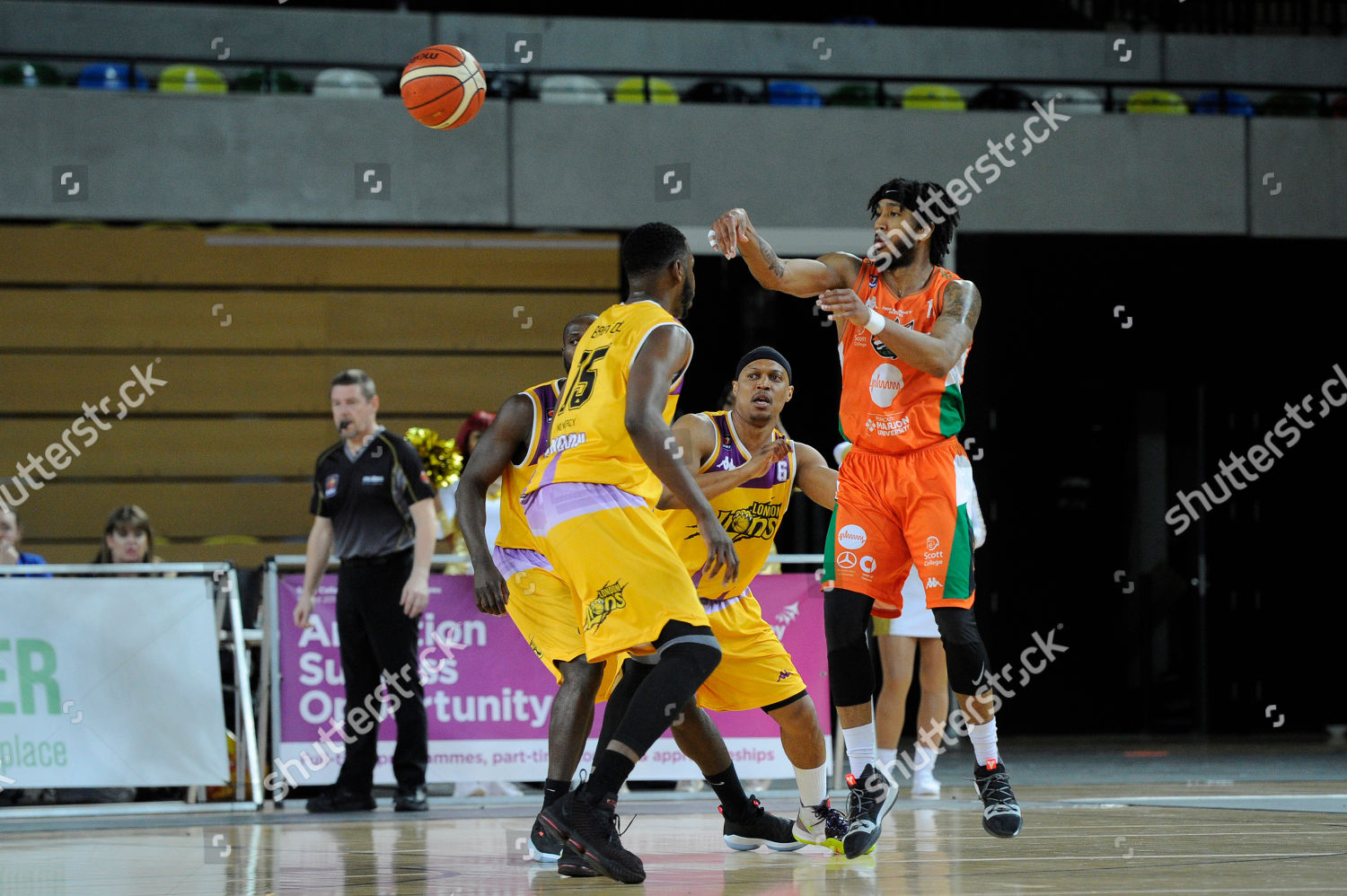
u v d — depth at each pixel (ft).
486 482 13.76
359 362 38.17
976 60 42.68
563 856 11.54
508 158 36.37
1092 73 42.96
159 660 21.04
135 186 35.01
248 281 37.70
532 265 38.88
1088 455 40.65
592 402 11.93
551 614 13.41
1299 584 41.01
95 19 39.55
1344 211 38.50
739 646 14.01
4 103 34.65
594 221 36.50
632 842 15.01
